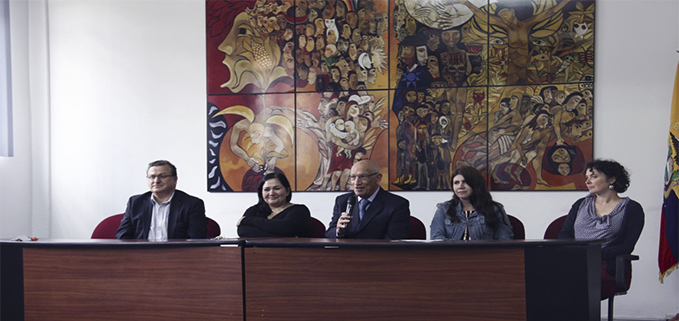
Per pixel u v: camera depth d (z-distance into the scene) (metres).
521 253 2.38
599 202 3.91
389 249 2.43
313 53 5.38
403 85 5.23
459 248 2.41
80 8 5.82
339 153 5.32
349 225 3.84
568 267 2.37
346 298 2.46
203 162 5.59
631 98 4.95
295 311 2.48
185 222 3.95
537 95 5.03
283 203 4.01
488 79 5.10
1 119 5.47
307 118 5.38
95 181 5.73
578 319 2.36
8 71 5.55
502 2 5.10
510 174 5.05
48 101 5.82
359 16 5.31
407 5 5.23
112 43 5.76
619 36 4.96
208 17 5.56
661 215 4.59
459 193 3.71
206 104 5.57
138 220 4.01
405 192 5.24
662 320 4.85
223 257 2.54
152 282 2.60
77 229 5.75
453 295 2.41
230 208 5.52
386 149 5.25
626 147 4.95
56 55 5.84
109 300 2.64
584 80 4.97
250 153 5.46
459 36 5.15
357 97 5.30
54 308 2.69
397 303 2.44
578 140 4.97
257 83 5.47
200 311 2.55
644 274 4.91
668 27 4.89
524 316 2.38
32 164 5.80
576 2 4.99
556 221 4.12
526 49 5.05
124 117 5.71
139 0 5.73
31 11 5.84
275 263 2.50
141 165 5.67
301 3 5.41
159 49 5.69
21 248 2.74
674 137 4.46
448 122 5.15
